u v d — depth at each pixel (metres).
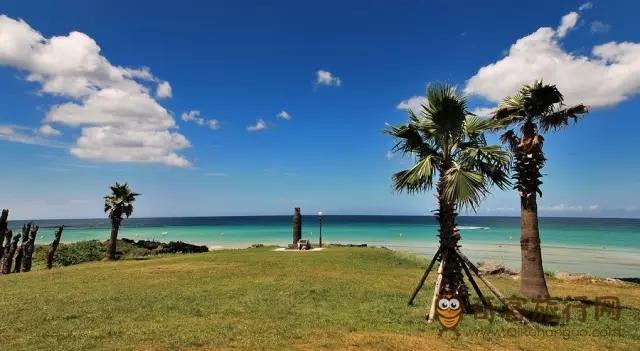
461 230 105.06
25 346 8.99
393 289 16.83
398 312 12.45
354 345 9.05
